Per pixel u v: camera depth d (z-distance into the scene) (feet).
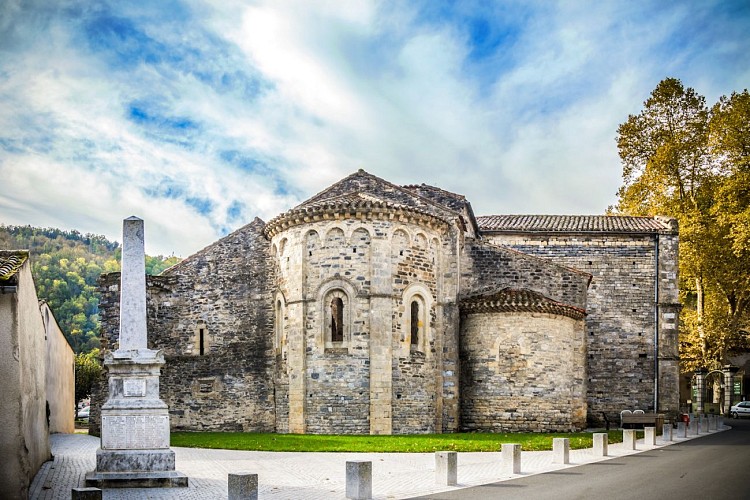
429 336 113.19
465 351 117.39
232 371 126.82
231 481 48.85
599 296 150.92
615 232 151.43
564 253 152.46
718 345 201.57
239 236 130.52
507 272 133.08
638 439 110.83
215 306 129.29
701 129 190.08
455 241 118.01
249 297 128.26
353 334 107.04
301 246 110.83
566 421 115.85
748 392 258.57
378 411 105.60
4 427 53.26
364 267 108.17
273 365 123.13
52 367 118.32
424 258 113.91
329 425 106.22
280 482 63.05
